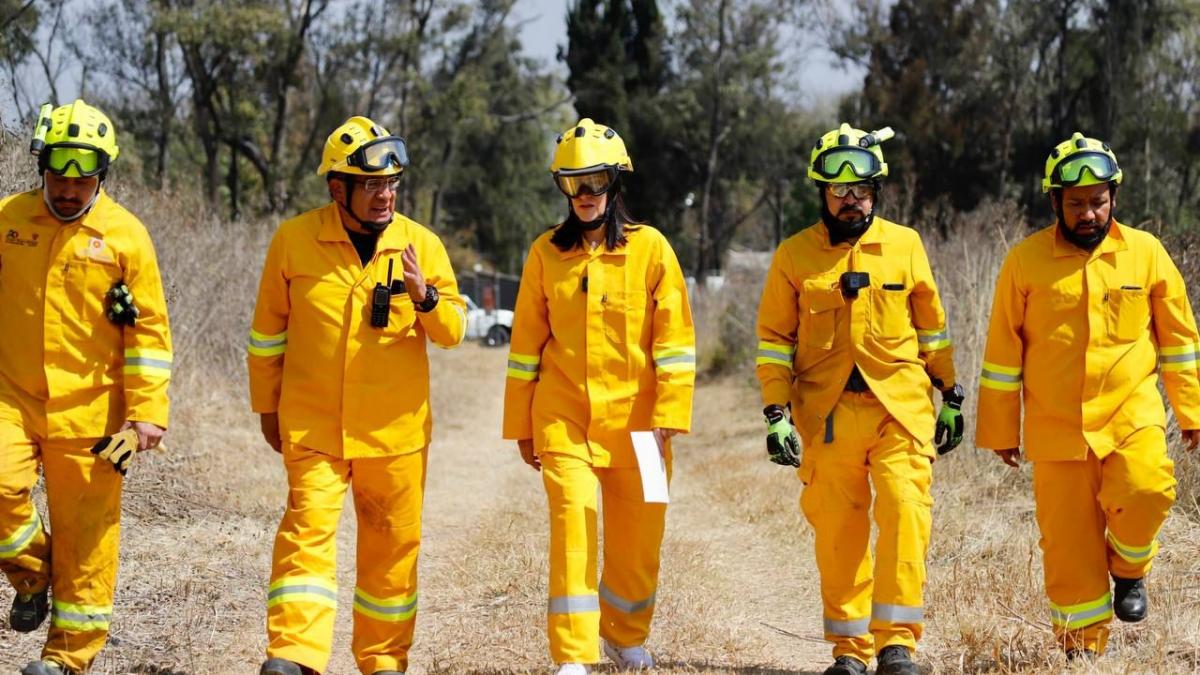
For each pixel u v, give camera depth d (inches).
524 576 310.2
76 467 208.1
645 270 225.0
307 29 1553.9
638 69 1898.4
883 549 214.1
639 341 225.1
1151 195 1230.9
